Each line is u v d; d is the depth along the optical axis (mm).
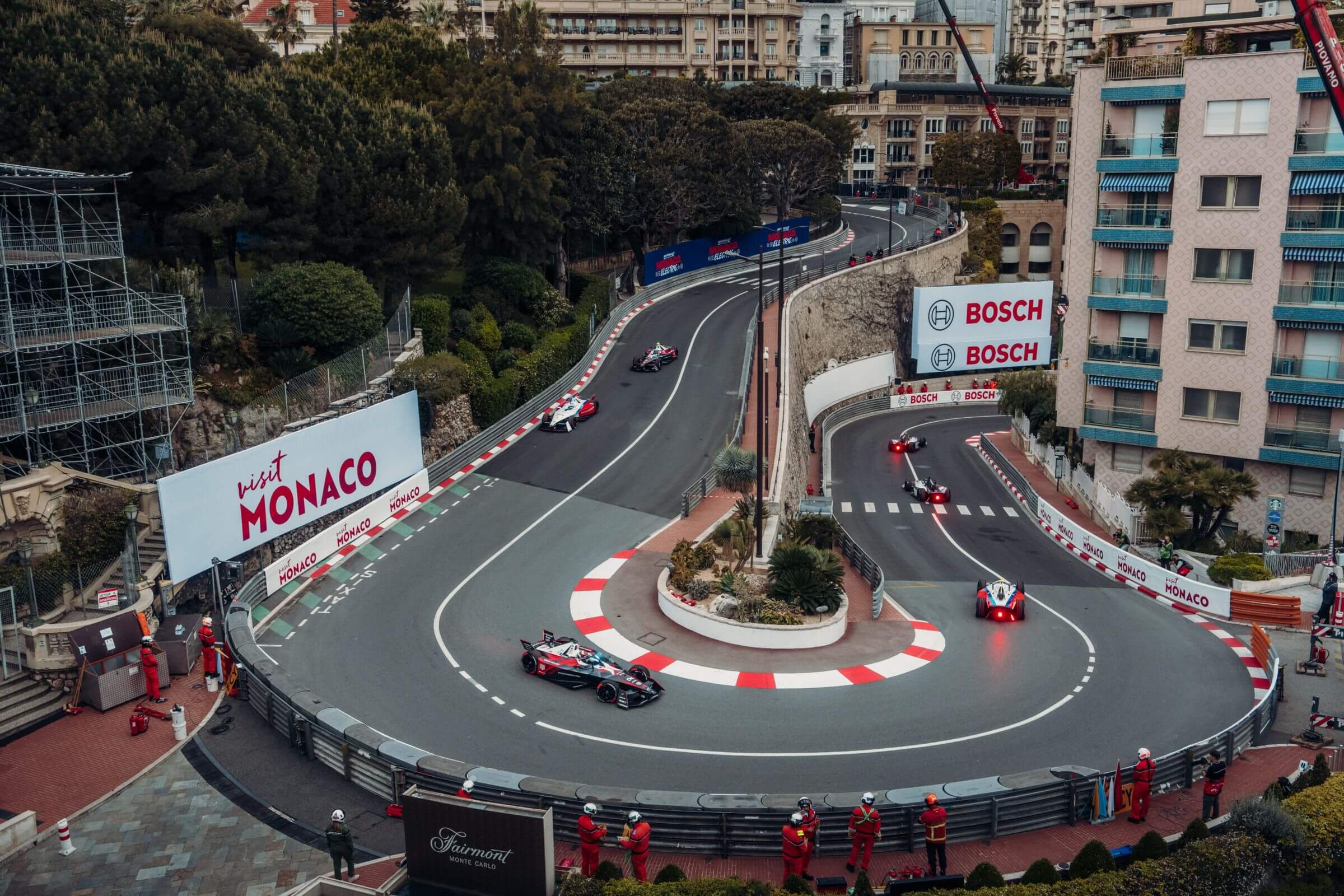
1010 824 26641
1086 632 42281
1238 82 54875
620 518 50250
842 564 43531
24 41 47594
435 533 48469
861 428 86812
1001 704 34750
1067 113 161250
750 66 161125
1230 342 57438
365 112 63094
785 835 23875
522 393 64562
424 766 27281
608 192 85250
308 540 44656
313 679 35156
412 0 130250
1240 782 29969
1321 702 36031
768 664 37125
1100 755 31422
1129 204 59438
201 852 25828
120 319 43188
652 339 80438
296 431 48062
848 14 190000
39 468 38750
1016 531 59406
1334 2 62875
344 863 25109
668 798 25906
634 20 157375
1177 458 53188
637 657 37188
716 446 59562
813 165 112062
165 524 38719
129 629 34219
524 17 81938
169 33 65500
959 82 176875
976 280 112062
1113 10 124312
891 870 25000
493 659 36875
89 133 46844
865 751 31203
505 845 22891
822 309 90625
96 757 30359
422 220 62031
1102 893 22578
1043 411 74875
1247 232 55750
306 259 59344
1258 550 52781
